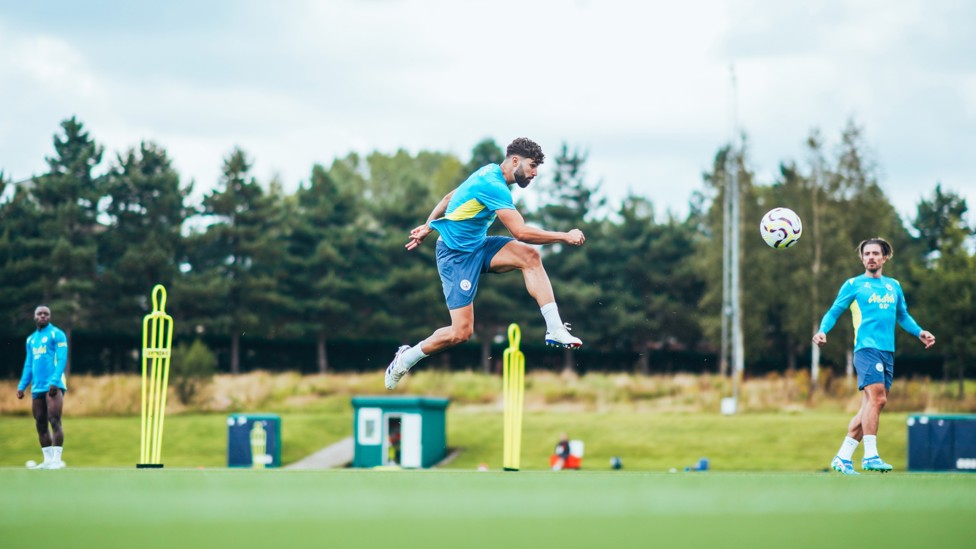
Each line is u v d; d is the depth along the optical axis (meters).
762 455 50.84
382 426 48.66
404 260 93.12
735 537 5.82
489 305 90.12
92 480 9.83
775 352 90.81
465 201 13.81
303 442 55.53
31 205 78.25
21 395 20.98
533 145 13.95
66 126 81.38
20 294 74.25
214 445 54.78
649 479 10.55
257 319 83.00
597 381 75.50
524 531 5.86
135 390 67.44
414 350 14.34
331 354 87.88
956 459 42.88
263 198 86.94
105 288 78.81
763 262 84.50
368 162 168.38
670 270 97.81
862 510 7.35
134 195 83.06
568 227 102.44
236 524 5.98
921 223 113.12
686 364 95.38
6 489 8.57
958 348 69.44
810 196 81.62
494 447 54.34
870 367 16.20
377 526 5.96
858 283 16.42
